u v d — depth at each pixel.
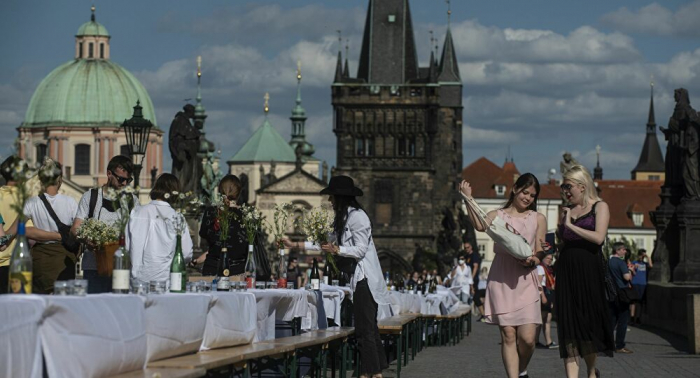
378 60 180.75
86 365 10.32
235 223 20.17
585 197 17.33
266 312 18.09
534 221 17.47
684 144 45.25
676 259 47.06
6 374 9.27
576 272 16.92
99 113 196.75
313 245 20.50
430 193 178.50
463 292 51.94
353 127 179.50
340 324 24.59
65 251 18.23
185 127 42.69
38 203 18.14
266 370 18.67
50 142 195.25
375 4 181.88
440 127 190.12
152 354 12.20
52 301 9.94
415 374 24.66
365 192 178.75
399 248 178.38
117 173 17.78
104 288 16.28
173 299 12.82
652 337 38.75
